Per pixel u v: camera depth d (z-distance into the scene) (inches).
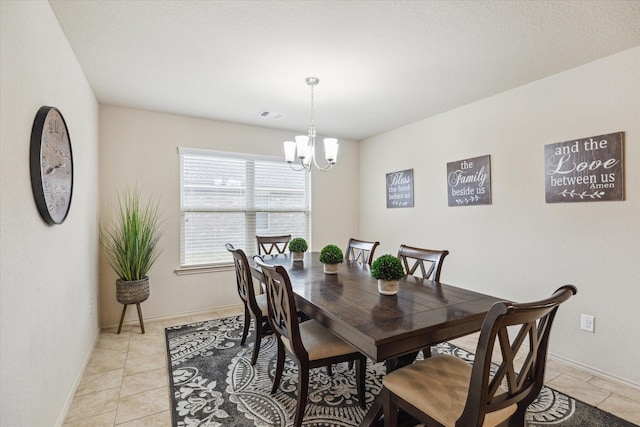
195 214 144.3
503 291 112.7
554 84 98.4
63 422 69.2
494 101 115.4
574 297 94.1
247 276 94.0
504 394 46.1
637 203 82.0
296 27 73.9
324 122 150.6
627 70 83.5
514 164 109.3
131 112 129.8
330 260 92.3
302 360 66.9
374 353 46.8
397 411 56.4
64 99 75.8
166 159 136.5
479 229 120.9
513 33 76.3
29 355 54.1
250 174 157.9
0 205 44.8
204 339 114.2
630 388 82.8
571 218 94.6
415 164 149.9
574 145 93.6
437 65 92.7
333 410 73.1
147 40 79.1
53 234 66.7
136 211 120.0
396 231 161.5
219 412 72.5
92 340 105.0
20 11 51.3
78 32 75.2
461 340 114.9
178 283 139.1
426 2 65.0
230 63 91.6
